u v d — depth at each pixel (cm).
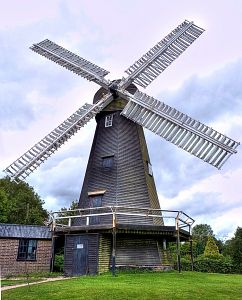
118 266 1945
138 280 1538
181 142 1961
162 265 2008
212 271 3784
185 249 5184
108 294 1184
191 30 2631
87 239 1962
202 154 1906
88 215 1920
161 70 2388
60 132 2091
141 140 2261
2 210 4772
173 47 2491
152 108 2078
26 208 5216
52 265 2117
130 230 1900
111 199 2052
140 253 2005
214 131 1923
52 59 2397
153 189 2241
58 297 1149
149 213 2048
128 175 2111
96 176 2169
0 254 2361
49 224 2255
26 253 2430
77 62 2380
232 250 4634
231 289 1398
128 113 2136
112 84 2253
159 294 1195
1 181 5450
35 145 2030
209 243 5181
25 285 1486
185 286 1388
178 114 2020
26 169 1945
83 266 1925
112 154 2169
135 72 2292
